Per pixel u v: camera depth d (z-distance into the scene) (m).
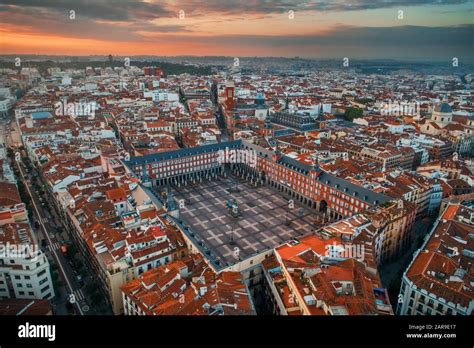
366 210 181.88
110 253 151.88
